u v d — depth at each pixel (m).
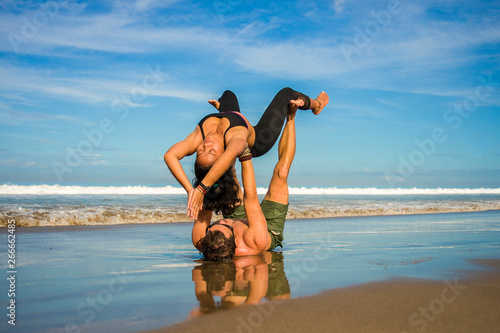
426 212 11.55
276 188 4.79
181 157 3.78
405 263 3.79
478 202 16.52
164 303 2.50
